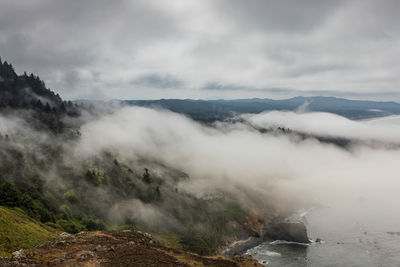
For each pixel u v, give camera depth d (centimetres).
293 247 16438
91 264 4178
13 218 7319
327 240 17188
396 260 13662
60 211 13912
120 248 4894
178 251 5488
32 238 6581
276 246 16900
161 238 16088
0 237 5772
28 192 14325
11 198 11094
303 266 13462
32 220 10125
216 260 5375
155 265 4434
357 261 13700
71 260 4256
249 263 6225
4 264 3781
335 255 14650
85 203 16825
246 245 17725
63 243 4919
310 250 15650
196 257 5316
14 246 5775
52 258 4288
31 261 4044
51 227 10681
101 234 5588
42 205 13662
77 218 14738
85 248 4762
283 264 13838
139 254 4769
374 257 14100
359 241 16625
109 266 4169
